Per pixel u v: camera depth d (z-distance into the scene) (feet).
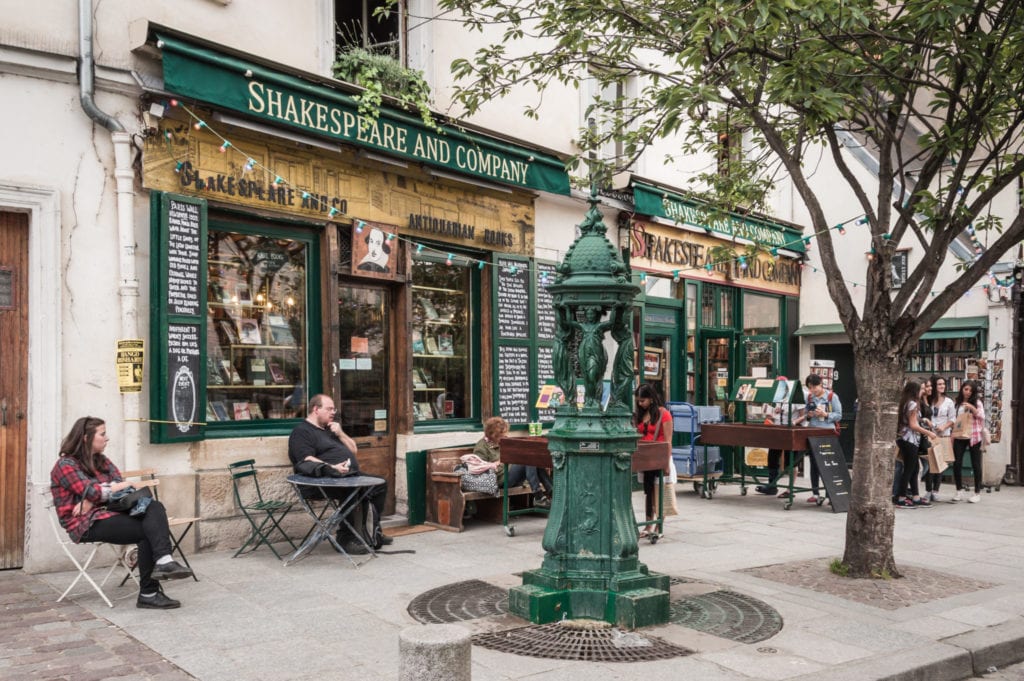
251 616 17.16
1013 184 42.80
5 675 13.61
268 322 25.70
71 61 20.95
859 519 21.30
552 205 35.01
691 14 20.58
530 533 26.91
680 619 17.17
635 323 38.45
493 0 24.73
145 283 22.26
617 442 17.03
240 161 24.17
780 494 36.65
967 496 37.70
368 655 14.79
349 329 27.81
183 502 22.76
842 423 49.65
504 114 32.94
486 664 14.47
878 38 21.94
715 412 39.22
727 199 27.89
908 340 21.12
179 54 21.86
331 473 22.76
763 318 48.29
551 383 34.09
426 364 30.42
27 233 20.95
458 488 26.99
